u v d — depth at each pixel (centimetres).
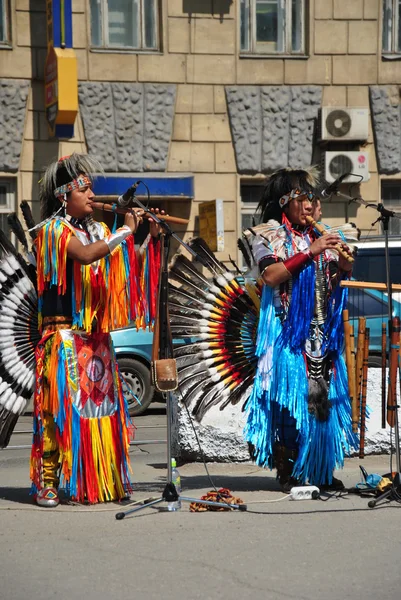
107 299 1106
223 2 3272
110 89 3200
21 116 3130
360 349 1213
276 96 3316
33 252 1142
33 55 3144
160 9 3247
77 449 1095
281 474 1162
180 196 3200
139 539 955
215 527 1002
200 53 3269
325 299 1129
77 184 1105
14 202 3162
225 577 832
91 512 1074
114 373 1132
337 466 1184
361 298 2112
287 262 1084
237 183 3297
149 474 1357
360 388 1227
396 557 890
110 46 3222
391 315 1102
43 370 1107
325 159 3294
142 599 778
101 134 3194
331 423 1137
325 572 845
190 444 1441
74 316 1099
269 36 3334
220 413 1443
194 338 1175
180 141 3269
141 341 2202
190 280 1177
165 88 3241
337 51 3347
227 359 1175
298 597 782
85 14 3178
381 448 1469
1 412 1144
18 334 1141
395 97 3378
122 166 3212
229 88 3284
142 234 2953
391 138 3369
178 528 998
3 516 1061
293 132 3331
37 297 1140
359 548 918
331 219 3344
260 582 819
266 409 1127
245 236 1132
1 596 788
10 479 1335
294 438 1141
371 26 3362
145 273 1132
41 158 3156
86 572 849
